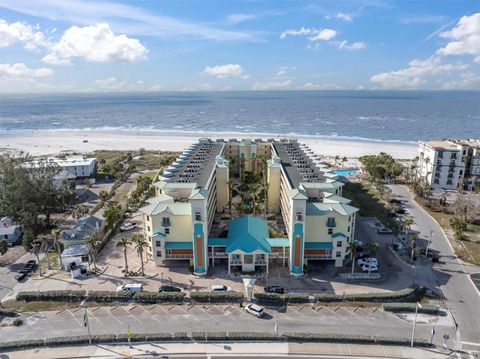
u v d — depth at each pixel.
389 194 156.38
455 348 68.25
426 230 121.44
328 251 95.50
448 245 110.50
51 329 73.75
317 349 67.75
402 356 66.19
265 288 86.56
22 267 99.00
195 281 90.81
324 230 95.19
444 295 85.19
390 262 100.19
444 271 95.88
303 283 90.06
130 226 123.12
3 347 67.81
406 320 76.19
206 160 144.75
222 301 82.69
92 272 95.25
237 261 95.44
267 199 134.50
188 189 109.50
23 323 75.69
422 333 72.06
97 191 169.62
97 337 69.56
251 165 177.88
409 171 186.50
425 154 173.88
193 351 67.38
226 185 133.50
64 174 175.62
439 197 152.50
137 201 147.38
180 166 138.00
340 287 88.31
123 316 77.81
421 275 93.81
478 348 68.38
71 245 107.88
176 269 96.44
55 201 129.25
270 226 121.44
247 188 138.75
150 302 82.62
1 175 130.00
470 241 113.12
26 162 182.88
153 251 97.06
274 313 78.44
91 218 121.19
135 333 71.62
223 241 97.19
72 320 76.56
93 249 96.25
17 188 118.75
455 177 163.75
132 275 93.56
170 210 95.88
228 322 75.69
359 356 66.19
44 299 83.19
